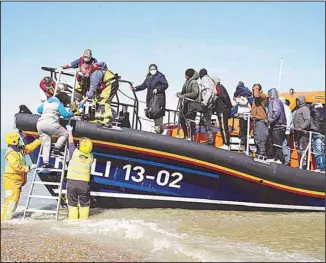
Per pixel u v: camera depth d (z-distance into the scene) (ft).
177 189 27.89
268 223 24.93
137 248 19.08
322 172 29.25
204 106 27.84
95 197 27.94
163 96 28.09
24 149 26.37
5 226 23.48
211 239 20.80
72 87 27.22
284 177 28.09
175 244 19.49
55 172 27.09
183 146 26.81
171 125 31.32
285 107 29.17
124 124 28.73
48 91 27.84
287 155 29.30
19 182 26.12
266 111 29.78
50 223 24.39
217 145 30.27
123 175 27.50
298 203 28.96
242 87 30.14
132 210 28.17
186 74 28.27
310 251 19.08
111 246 19.27
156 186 27.76
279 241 20.74
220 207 28.50
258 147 28.55
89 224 23.93
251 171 27.63
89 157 25.96
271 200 28.66
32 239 20.25
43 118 25.80
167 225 23.81
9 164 25.64
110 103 27.61
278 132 28.91
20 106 27.86
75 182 25.58
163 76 27.86
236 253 18.39
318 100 32.45
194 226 23.76
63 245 19.17
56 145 26.14
